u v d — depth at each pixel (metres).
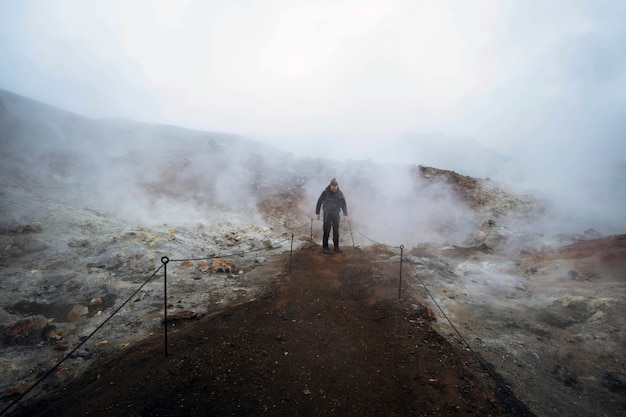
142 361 3.37
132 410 2.66
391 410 2.85
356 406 2.89
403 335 4.05
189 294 5.47
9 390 3.11
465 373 3.36
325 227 8.27
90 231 7.75
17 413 2.79
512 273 6.66
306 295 5.41
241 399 2.88
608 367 3.50
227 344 3.70
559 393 3.17
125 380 3.08
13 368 3.51
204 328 4.07
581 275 5.96
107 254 6.80
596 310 4.54
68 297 5.23
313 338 4.02
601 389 3.21
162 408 2.70
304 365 3.45
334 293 5.53
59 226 7.61
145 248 7.19
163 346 3.64
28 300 5.06
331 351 3.74
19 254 6.38
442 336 4.06
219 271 6.68
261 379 3.17
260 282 6.14
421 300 5.12
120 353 3.70
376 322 4.41
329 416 2.77
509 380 3.33
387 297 5.17
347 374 3.33
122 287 5.57
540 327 4.41
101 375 3.24
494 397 3.04
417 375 3.31
